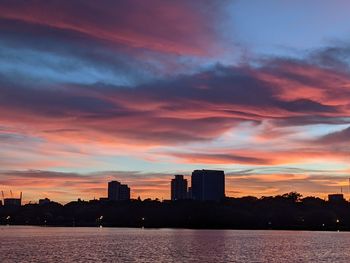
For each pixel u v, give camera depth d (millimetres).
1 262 115938
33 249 159875
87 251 151250
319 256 136625
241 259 126375
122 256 132750
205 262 117750
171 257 130125
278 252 150375
